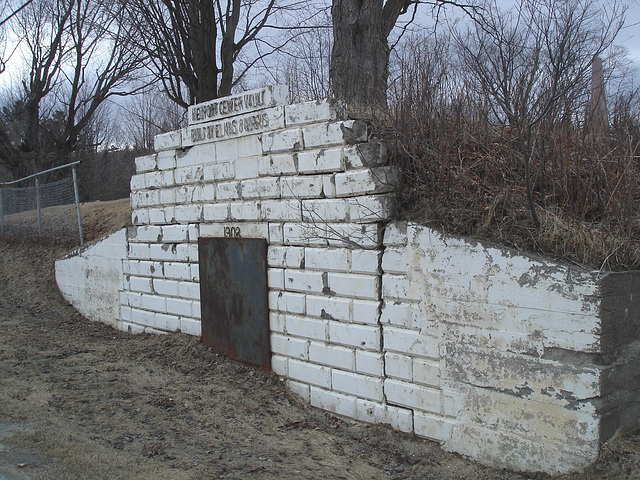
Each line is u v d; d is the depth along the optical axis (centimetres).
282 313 640
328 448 520
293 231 618
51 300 1119
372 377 546
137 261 891
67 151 2661
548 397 423
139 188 868
